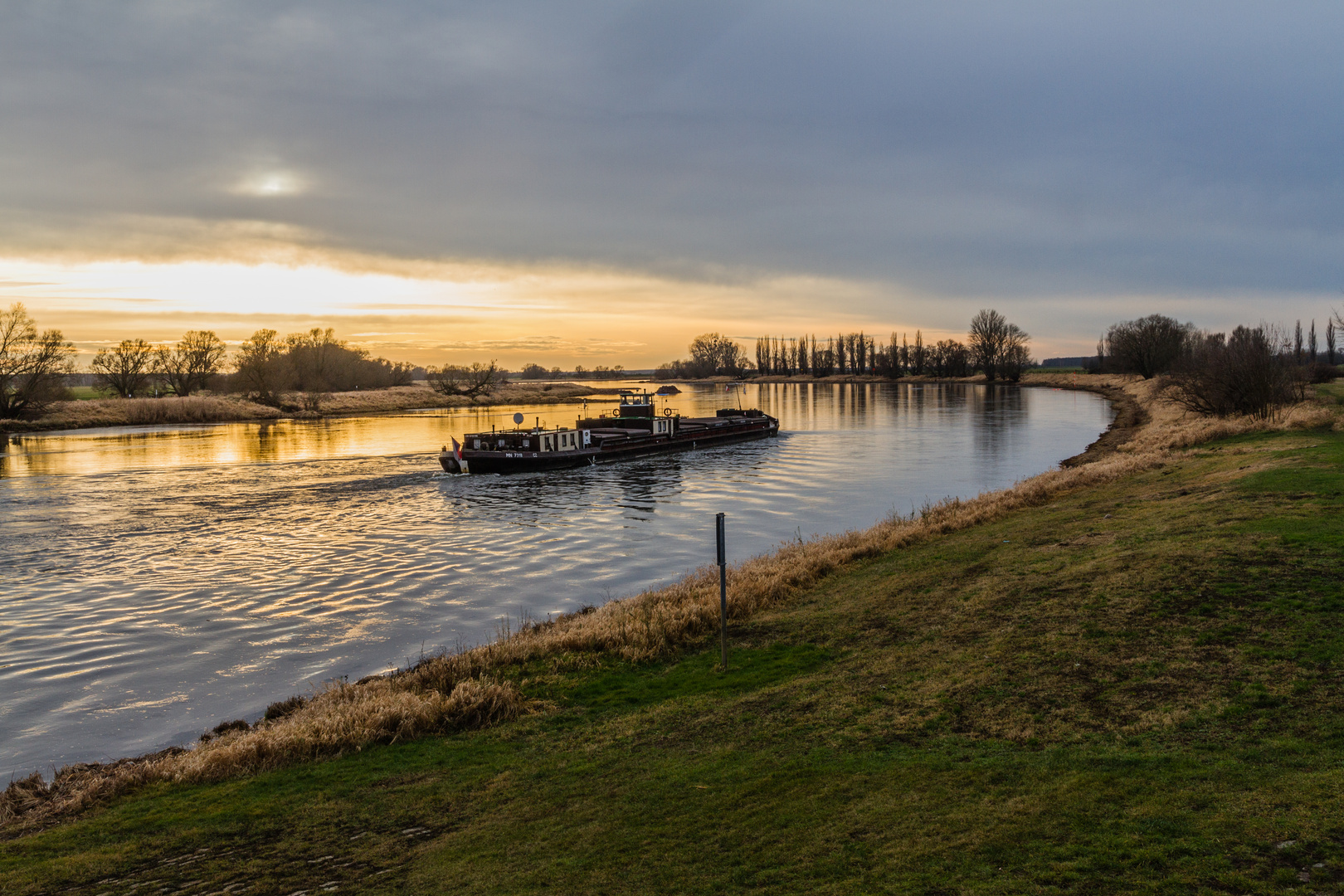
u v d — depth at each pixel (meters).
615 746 12.01
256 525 38.12
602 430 72.81
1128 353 140.25
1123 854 7.28
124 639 21.94
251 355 135.00
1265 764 8.57
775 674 14.70
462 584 27.31
